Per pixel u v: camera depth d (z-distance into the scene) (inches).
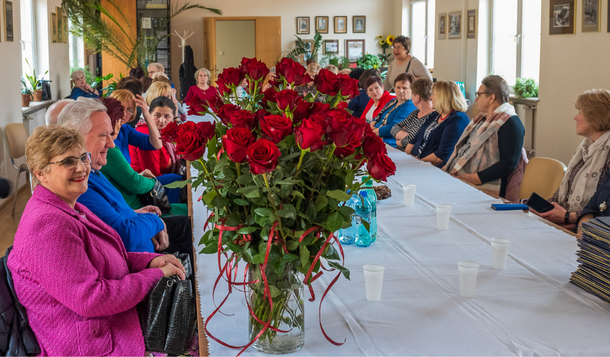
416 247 79.6
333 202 45.6
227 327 56.3
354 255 76.9
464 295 62.4
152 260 72.9
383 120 201.5
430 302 61.1
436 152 156.0
